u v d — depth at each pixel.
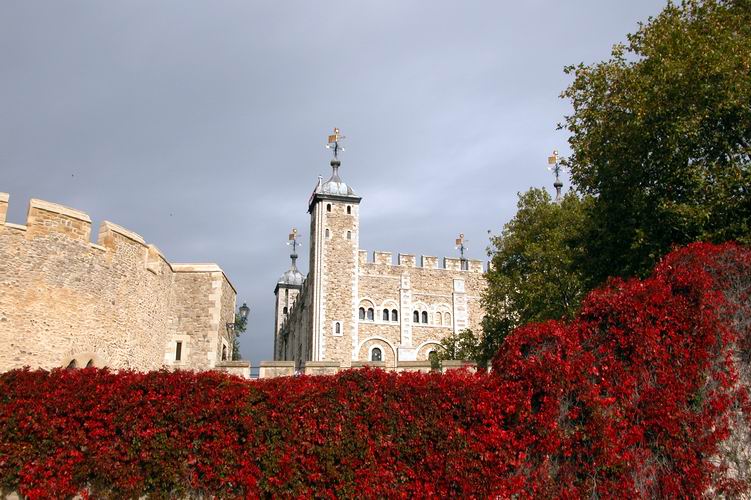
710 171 15.98
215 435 12.12
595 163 18.66
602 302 12.90
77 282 17.48
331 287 52.94
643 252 17.16
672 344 12.27
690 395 11.98
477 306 57.12
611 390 12.11
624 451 11.68
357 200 55.06
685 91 16.17
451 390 12.30
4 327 15.72
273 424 12.19
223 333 24.67
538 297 28.67
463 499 11.55
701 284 12.52
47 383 12.27
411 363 20.94
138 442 12.02
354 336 52.50
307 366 20.52
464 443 11.85
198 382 12.52
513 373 12.39
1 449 11.75
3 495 11.74
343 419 12.20
